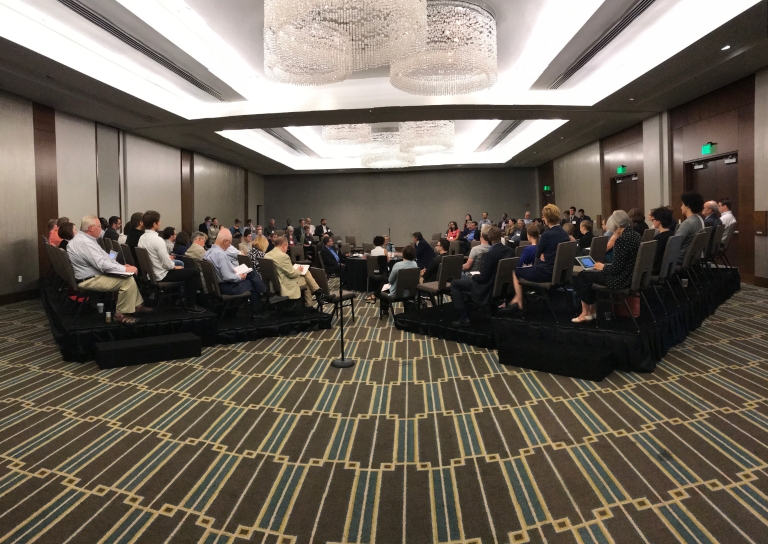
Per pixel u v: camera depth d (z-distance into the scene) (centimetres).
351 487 238
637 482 233
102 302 591
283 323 566
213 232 1395
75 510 220
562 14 702
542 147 1571
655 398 338
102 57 784
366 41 547
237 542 196
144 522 211
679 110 1033
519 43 806
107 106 933
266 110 1027
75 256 483
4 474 253
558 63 852
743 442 271
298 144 1644
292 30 525
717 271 768
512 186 2044
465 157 1908
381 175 2088
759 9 596
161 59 790
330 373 421
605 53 827
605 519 206
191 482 244
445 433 296
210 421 320
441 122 1238
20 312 745
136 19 654
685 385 362
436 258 689
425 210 2075
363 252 1309
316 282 622
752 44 704
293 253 1138
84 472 255
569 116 1110
